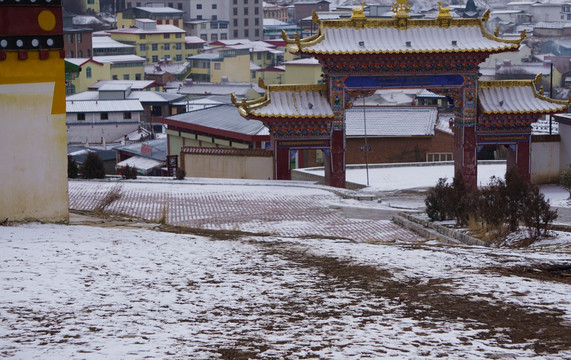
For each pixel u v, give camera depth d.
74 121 118.94
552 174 46.44
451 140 71.31
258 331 10.58
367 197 38.84
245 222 29.98
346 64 43.44
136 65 180.50
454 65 44.16
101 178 44.50
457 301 12.29
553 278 14.34
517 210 23.45
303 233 27.73
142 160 89.06
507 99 45.22
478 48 43.25
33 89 21.97
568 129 45.47
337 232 28.12
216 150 47.84
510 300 12.34
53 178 22.47
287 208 34.16
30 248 16.16
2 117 21.64
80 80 161.38
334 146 44.56
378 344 9.98
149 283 13.34
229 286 13.28
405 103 138.62
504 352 9.64
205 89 161.75
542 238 22.19
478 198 26.66
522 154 45.66
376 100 137.75
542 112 44.66
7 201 21.83
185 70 189.00
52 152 22.39
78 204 32.19
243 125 75.38
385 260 15.98
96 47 191.12
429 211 28.73
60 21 22.22
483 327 10.84
